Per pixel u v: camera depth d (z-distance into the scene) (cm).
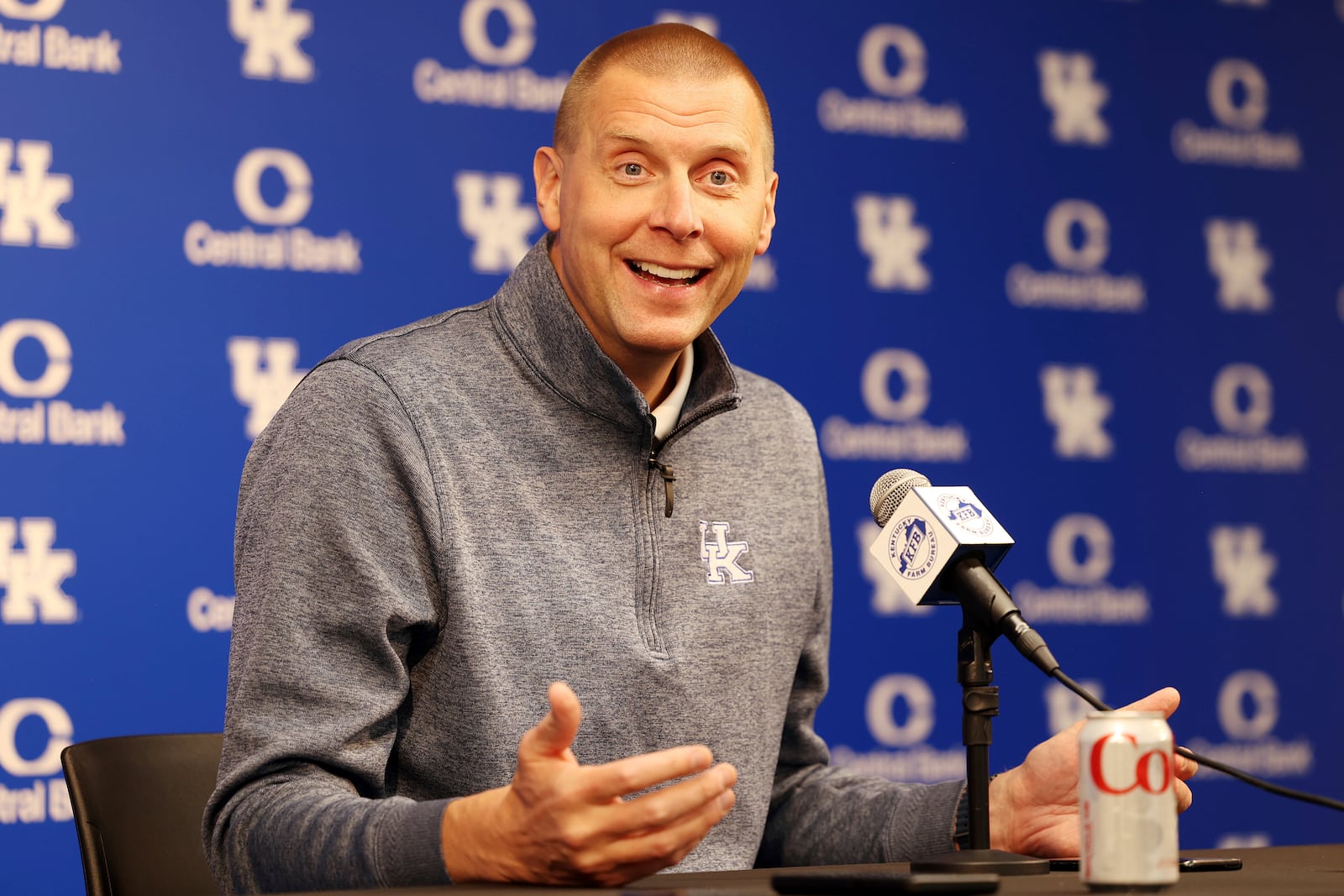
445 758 428
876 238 941
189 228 802
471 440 443
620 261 449
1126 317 996
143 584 785
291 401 442
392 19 846
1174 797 274
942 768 936
